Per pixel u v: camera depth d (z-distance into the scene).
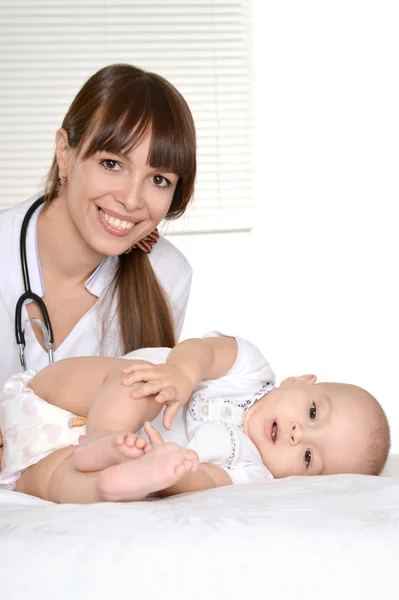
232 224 4.11
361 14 4.09
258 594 1.01
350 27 4.09
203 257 4.13
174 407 1.45
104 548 1.04
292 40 4.11
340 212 4.14
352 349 4.18
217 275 4.14
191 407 1.70
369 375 4.19
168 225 4.04
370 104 4.11
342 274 4.16
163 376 1.45
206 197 4.10
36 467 1.49
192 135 1.74
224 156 4.11
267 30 4.11
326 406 1.71
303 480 1.40
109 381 1.45
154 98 1.69
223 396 1.73
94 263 1.93
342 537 1.09
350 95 4.11
